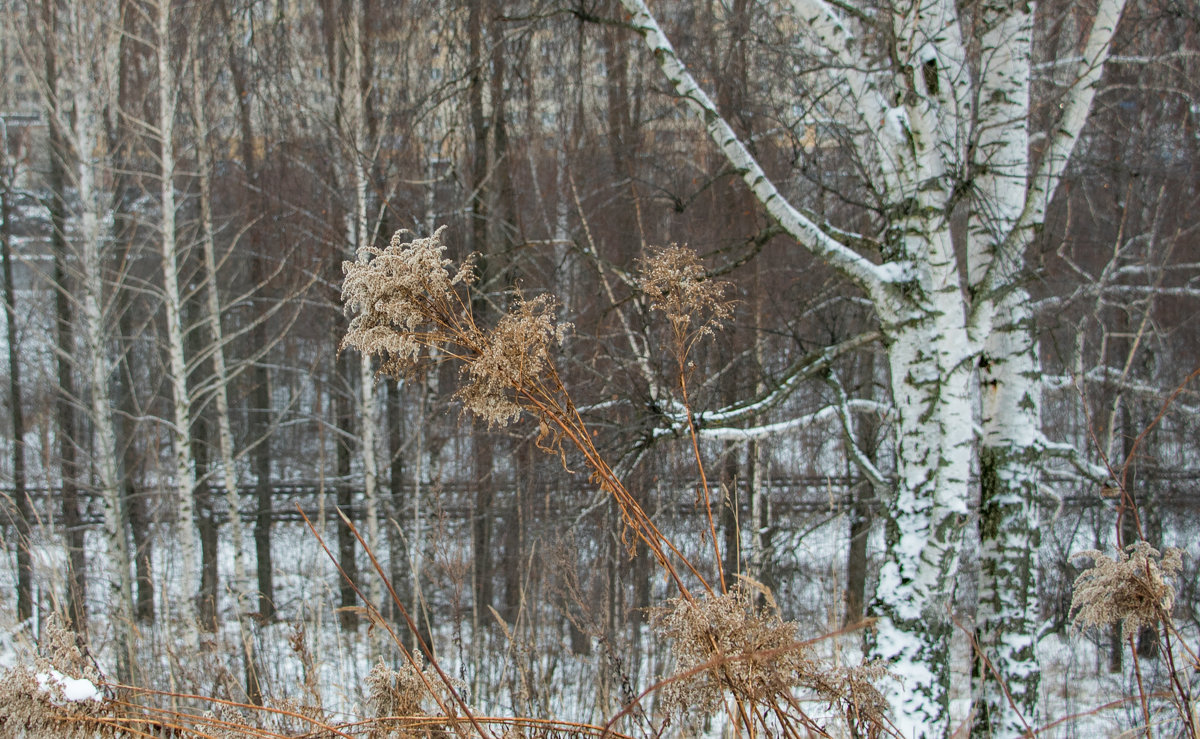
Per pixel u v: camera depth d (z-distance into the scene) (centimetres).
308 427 1427
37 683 148
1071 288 944
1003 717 539
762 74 874
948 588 526
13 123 1186
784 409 1099
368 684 167
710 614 133
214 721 156
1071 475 942
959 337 520
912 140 510
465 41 1162
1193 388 988
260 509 1259
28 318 1172
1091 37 530
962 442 523
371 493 1116
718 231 1045
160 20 1055
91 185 1012
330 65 1230
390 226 1182
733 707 145
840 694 141
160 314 1354
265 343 1343
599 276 981
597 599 598
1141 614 162
